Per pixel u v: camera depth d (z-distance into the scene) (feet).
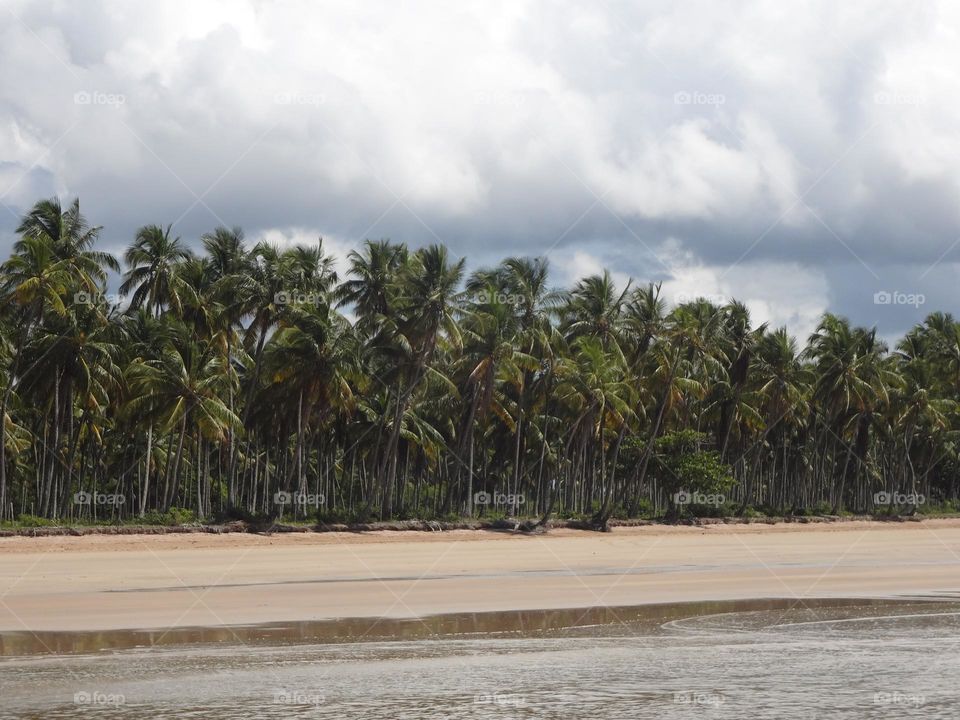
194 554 135.54
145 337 186.70
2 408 163.94
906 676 64.49
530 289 208.74
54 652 68.28
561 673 64.18
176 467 189.06
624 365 216.33
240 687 59.52
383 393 208.85
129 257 186.60
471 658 68.13
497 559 136.87
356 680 61.57
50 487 180.45
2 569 114.11
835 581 115.03
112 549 141.38
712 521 231.09
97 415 201.26
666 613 88.74
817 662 68.39
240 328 196.03
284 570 117.70
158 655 67.62
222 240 201.57
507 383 225.15
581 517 225.56
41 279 152.05
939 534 219.82
